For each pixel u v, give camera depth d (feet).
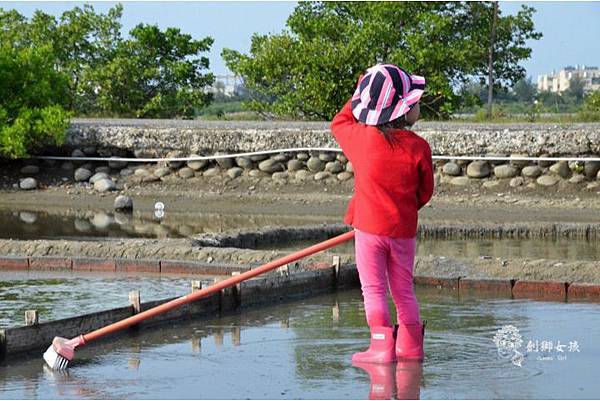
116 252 54.85
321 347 35.78
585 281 47.70
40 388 30.58
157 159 93.56
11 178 94.17
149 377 31.81
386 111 33.35
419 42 129.90
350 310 42.80
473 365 33.09
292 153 90.84
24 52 97.40
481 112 118.73
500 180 85.10
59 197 88.43
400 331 34.04
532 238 66.49
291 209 80.79
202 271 51.13
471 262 50.52
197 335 37.91
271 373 32.17
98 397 29.55
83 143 95.35
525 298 45.39
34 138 93.86
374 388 30.25
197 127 95.35
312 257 52.39
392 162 33.27
